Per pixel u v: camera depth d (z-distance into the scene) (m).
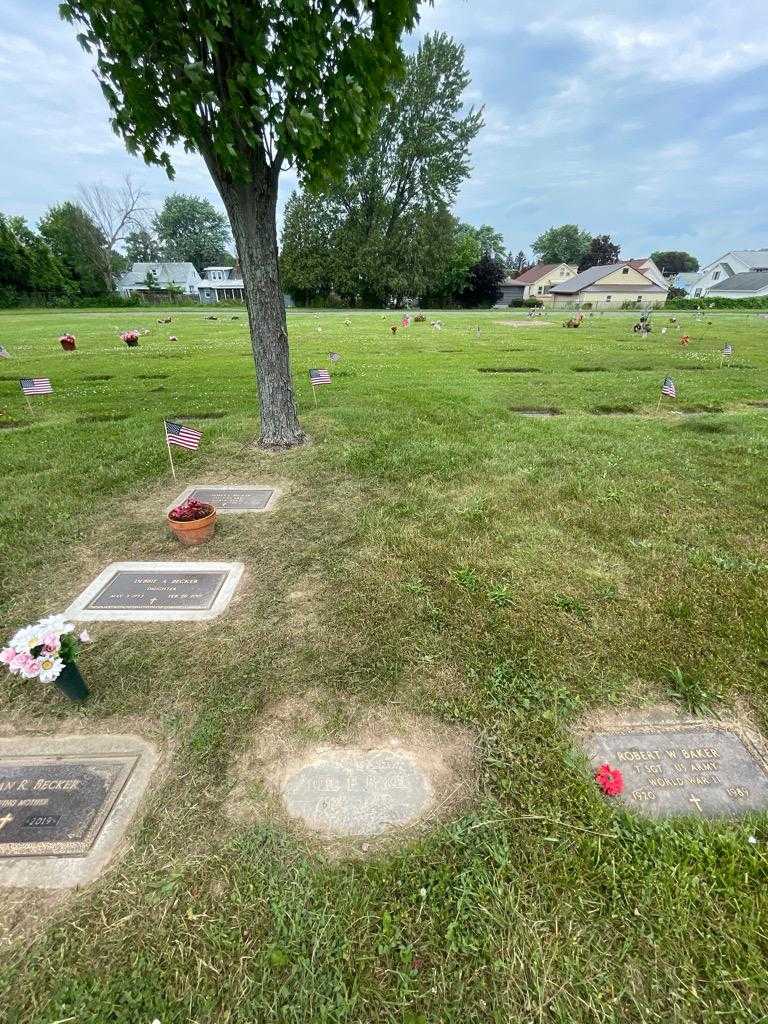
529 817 2.05
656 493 5.22
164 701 2.69
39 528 4.61
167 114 4.97
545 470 5.85
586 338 21.84
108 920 1.76
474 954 1.64
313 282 47.03
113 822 2.08
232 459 6.41
